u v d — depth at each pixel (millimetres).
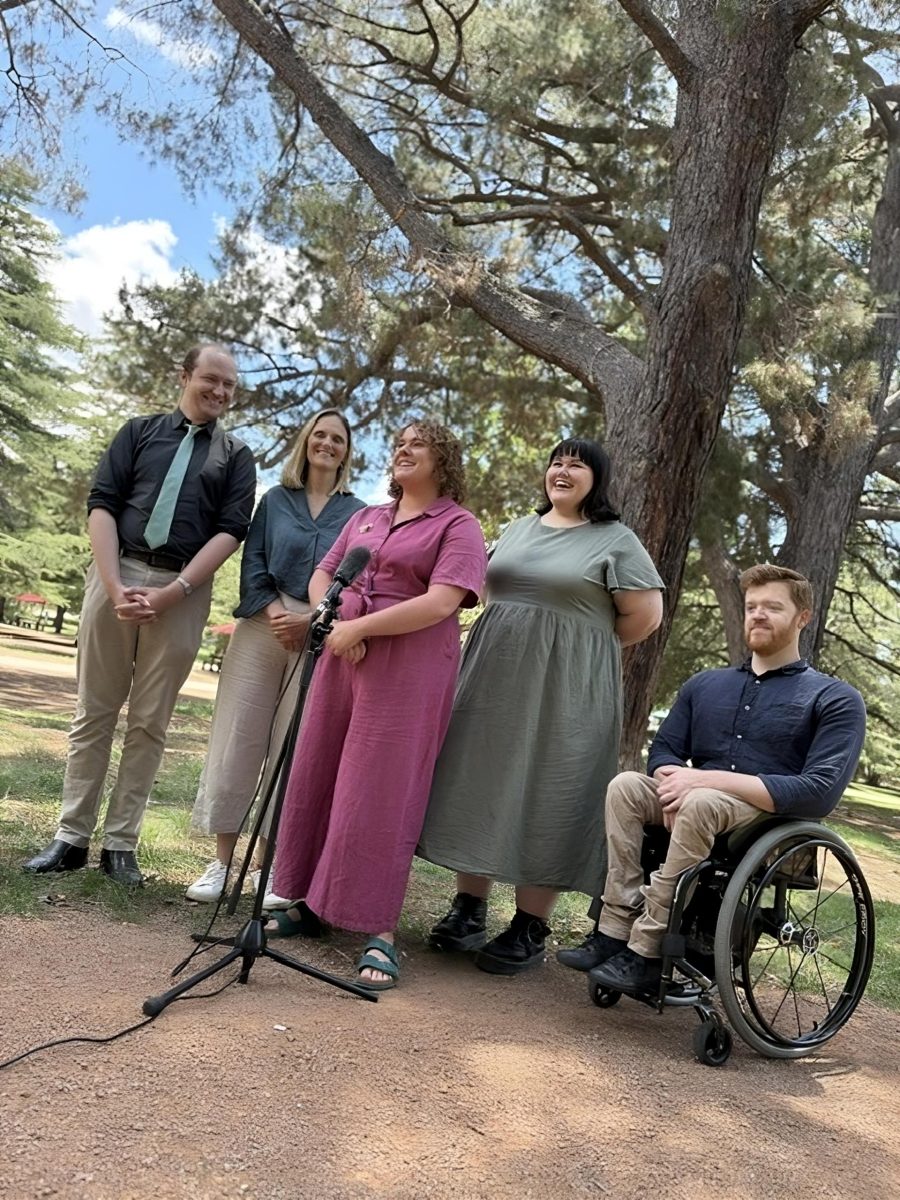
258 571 3996
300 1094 2309
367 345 11609
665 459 7223
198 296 12234
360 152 8820
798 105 9172
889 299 10891
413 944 3852
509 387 12258
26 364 27422
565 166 11672
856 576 19391
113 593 3693
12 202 25875
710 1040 2982
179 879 4195
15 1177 1832
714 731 3465
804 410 9773
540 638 3660
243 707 3936
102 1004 2658
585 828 3625
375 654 3385
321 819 3590
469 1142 2240
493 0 10688
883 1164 2475
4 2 9250
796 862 3248
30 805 5133
